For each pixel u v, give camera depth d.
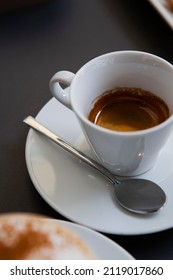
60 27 0.40
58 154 0.29
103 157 0.27
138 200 0.26
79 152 0.29
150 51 0.37
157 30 0.39
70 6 0.42
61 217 0.27
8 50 0.38
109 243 0.23
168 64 0.27
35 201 0.28
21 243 0.24
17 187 0.29
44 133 0.30
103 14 0.41
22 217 0.25
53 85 0.28
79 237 0.24
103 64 0.28
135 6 0.41
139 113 0.30
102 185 0.27
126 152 0.26
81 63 0.36
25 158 0.30
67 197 0.27
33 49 0.38
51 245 0.24
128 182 0.27
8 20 0.41
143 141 0.25
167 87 0.28
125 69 0.29
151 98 0.30
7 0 0.41
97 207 0.26
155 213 0.26
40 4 0.42
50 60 0.37
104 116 0.30
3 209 0.28
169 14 0.39
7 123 0.32
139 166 0.27
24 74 0.36
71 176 0.28
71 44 0.38
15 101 0.34
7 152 0.31
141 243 0.26
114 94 0.30
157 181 0.28
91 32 0.39
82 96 0.28
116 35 0.39
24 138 0.31
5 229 0.24
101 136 0.25
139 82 0.30
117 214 0.26
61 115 0.31
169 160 0.28
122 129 0.30
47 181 0.28
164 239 0.26
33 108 0.33
